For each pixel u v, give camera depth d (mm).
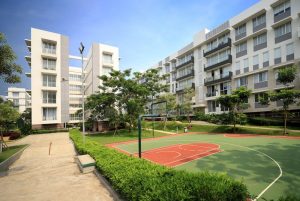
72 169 10148
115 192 6434
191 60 46281
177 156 14516
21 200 6391
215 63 39969
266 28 30156
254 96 32188
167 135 31656
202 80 43906
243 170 9953
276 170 9711
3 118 18500
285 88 24922
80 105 64688
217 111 39500
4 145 24359
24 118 51625
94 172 9133
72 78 64375
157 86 40062
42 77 41250
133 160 8117
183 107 41281
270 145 16969
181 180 4926
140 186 5059
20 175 9633
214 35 39562
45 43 42188
